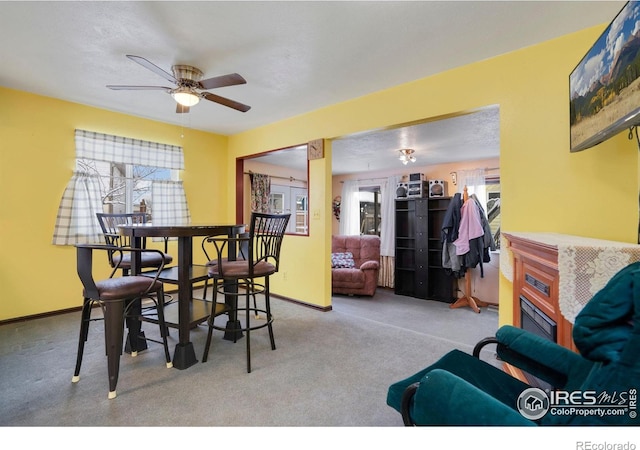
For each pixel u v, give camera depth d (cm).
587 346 81
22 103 318
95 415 168
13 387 195
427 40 222
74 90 316
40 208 330
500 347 132
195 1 183
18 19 200
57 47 234
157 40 224
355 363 233
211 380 207
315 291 380
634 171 190
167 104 355
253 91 313
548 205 221
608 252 121
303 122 385
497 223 516
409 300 475
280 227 260
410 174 547
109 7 189
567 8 187
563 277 128
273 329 307
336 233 711
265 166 615
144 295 208
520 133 231
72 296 352
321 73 273
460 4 184
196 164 462
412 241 523
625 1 179
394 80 287
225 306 272
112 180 389
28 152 322
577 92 178
